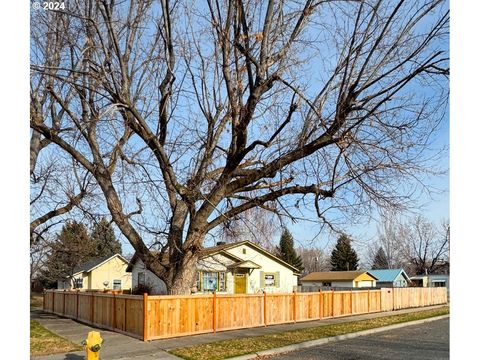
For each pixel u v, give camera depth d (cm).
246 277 3253
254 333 1494
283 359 1095
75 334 1522
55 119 1752
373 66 1205
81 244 2498
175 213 1548
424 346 1291
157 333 1359
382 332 1653
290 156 1313
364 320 1998
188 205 1445
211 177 1528
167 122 1548
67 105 1622
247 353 1128
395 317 2181
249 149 1367
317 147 1266
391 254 7131
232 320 1591
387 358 1098
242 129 1338
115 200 1524
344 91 1200
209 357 1081
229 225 1528
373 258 7375
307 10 1248
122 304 1525
